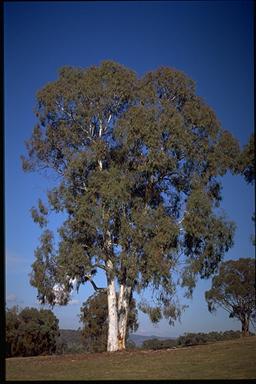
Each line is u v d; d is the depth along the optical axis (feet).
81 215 95.76
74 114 105.40
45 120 108.06
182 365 67.87
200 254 99.66
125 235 94.32
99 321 160.15
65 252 97.60
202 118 101.71
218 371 60.39
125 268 98.22
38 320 153.17
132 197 99.30
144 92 100.73
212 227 98.07
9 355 143.64
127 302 102.99
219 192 105.91
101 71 104.42
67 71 106.42
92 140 105.50
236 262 153.48
